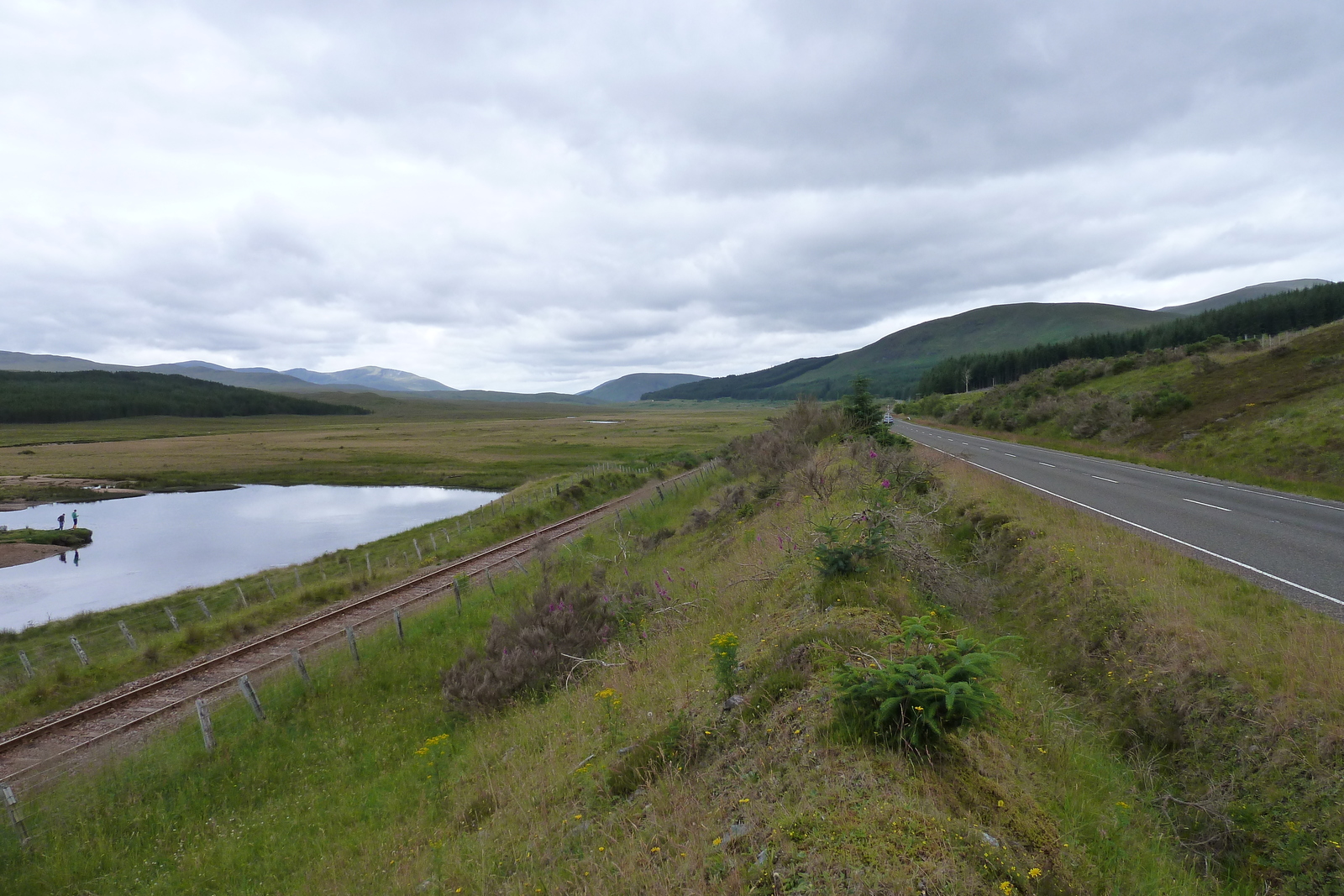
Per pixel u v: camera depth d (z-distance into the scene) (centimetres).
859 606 752
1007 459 2852
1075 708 689
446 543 3250
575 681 1154
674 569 1842
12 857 908
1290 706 566
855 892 350
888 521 973
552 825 630
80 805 1022
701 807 519
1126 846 470
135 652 1788
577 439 10975
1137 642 749
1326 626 714
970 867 370
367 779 1069
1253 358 3659
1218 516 1481
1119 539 1159
